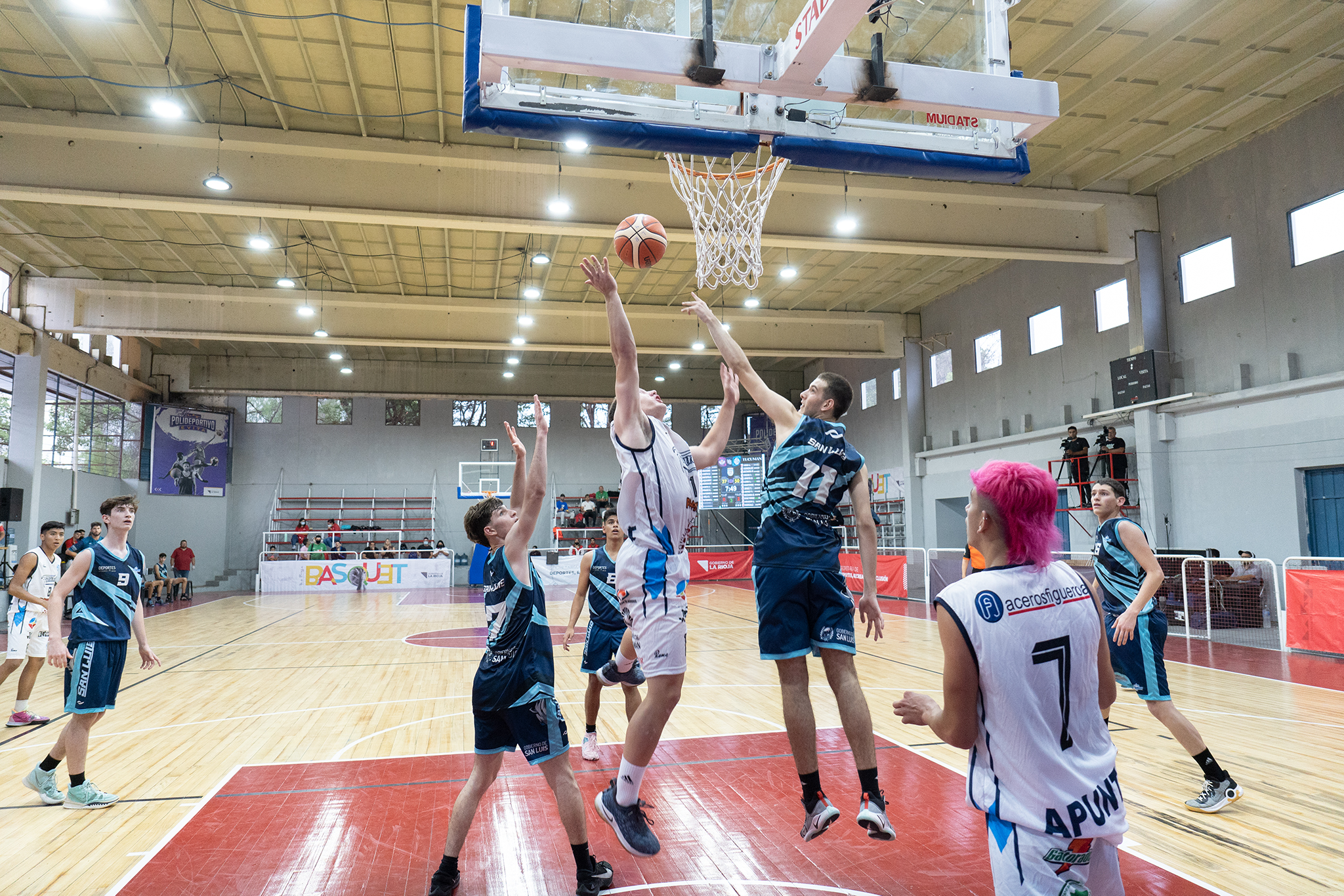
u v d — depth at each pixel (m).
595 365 27.97
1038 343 17.14
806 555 2.79
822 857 3.34
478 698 3.10
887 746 5.18
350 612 16.39
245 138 11.23
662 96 3.96
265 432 25.80
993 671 1.70
